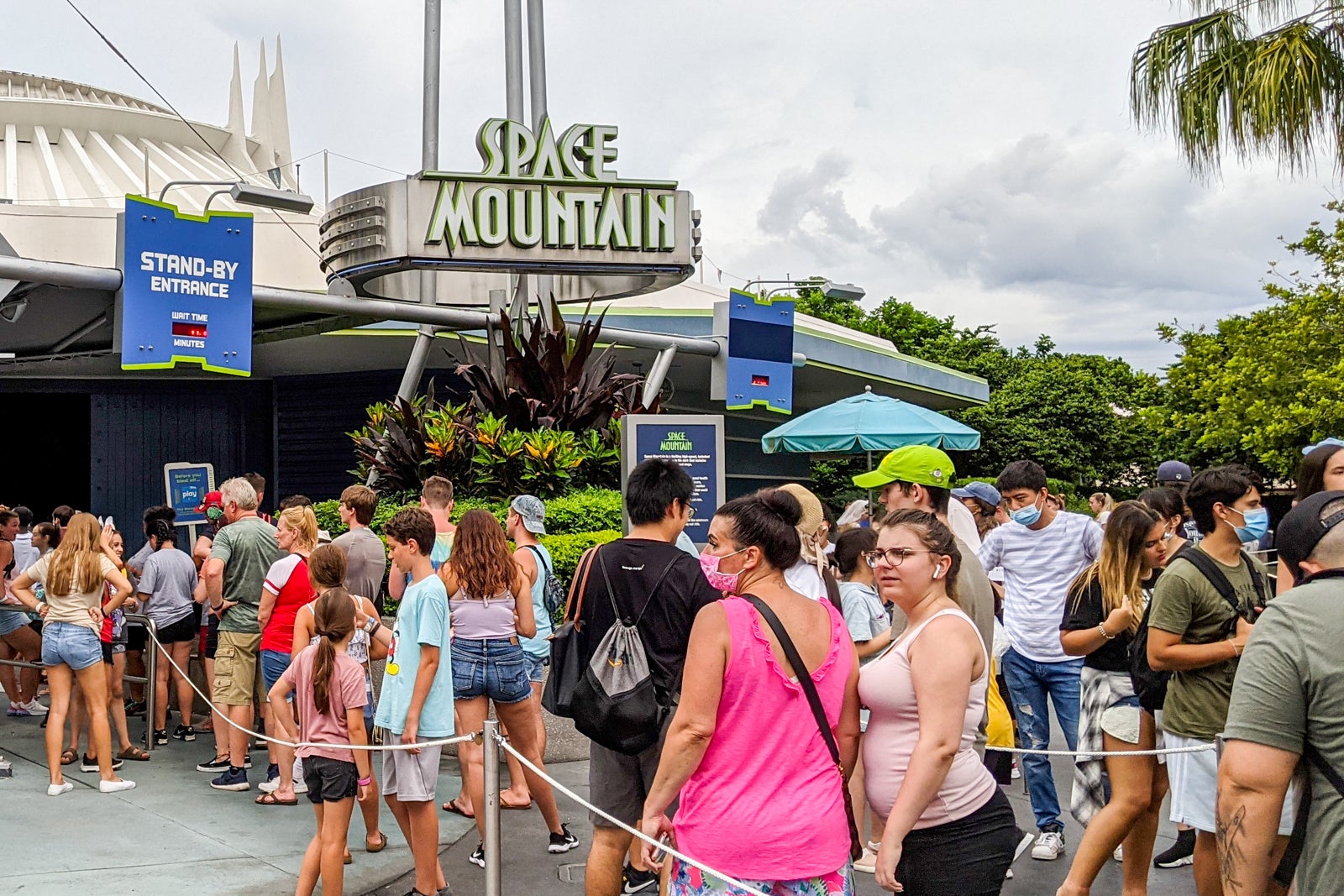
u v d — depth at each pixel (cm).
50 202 2478
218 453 2153
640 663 471
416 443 1166
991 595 527
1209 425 3183
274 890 589
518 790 743
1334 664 289
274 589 756
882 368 2311
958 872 372
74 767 853
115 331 1002
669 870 421
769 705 363
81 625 776
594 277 1476
